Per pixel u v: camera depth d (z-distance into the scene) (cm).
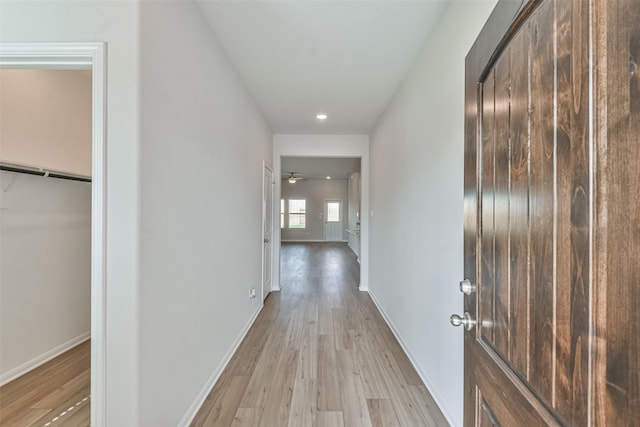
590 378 50
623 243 44
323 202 1324
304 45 232
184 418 176
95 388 131
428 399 206
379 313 386
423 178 232
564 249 57
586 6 51
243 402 202
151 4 140
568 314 56
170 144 158
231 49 237
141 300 134
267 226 459
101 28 132
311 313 385
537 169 66
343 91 319
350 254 945
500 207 85
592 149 50
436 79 205
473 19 157
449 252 183
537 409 65
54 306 264
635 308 43
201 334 200
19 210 236
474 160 103
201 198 199
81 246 293
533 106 68
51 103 266
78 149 293
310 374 238
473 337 103
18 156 238
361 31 214
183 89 172
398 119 308
